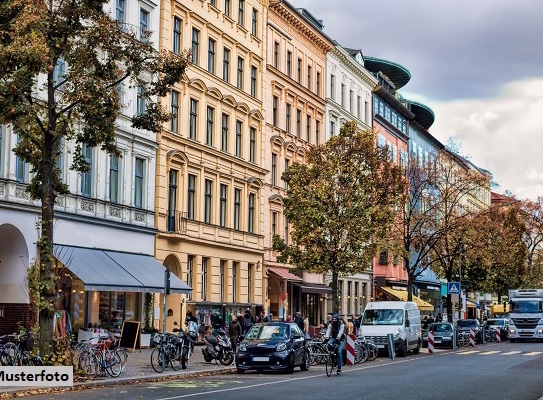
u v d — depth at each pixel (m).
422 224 56.94
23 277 32.66
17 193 32.12
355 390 21.80
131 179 40.88
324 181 46.06
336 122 70.75
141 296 41.09
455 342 50.69
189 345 29.70
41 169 24.36
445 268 63.78
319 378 26.47
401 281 82.88
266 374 28.58
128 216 40.22
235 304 50.50
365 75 77.25
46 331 23.23
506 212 78.38
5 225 31.88
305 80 64.56
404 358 39.62
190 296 45.34
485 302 120.75
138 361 30.86
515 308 62.59
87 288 32.81
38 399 18.83
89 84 23.06
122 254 39.28
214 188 49.06
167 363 27.92
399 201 50.19
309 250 45.72
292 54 62.25
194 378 26.45
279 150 59.38
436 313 98.12
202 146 47.28
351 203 45.53
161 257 42.88
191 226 45.84
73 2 23.00
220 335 32.25
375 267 78.31
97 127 23.73
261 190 55.62
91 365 24.02
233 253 51.03
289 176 47.25
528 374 28.30
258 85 56.00
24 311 32.56
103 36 23.38
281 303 56.91
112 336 35.09
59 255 33.31
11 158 31.80
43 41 21.67
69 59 23.38
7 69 21.50
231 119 51.59
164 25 43.66
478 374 28.20
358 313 73.00
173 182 44.81
